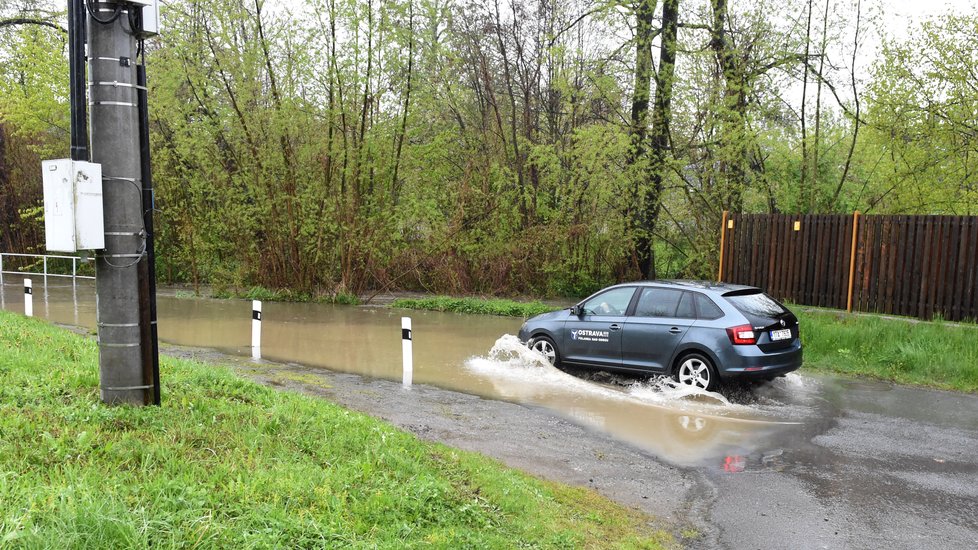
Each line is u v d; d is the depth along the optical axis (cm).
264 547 348
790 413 872
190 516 364
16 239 3128
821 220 1498
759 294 984
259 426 555
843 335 1217
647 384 1014
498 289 2181
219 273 2217
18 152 3047
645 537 502
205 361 1129
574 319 1077
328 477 461
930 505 578
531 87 2381
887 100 1705
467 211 2208
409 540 396
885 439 763
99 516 335
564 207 2166
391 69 2077
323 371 1088
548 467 660
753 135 1828
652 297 1007
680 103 1923
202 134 2150
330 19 2012
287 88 2044
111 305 569
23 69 2717
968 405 916
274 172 2153
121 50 562
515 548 427
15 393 577
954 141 1683
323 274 2169
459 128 2572
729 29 1878
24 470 404
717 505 576
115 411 538
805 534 518
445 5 2145
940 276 1308
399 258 2205
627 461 687
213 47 2055
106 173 562
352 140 2112
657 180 2005
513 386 1003
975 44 1586
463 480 534
